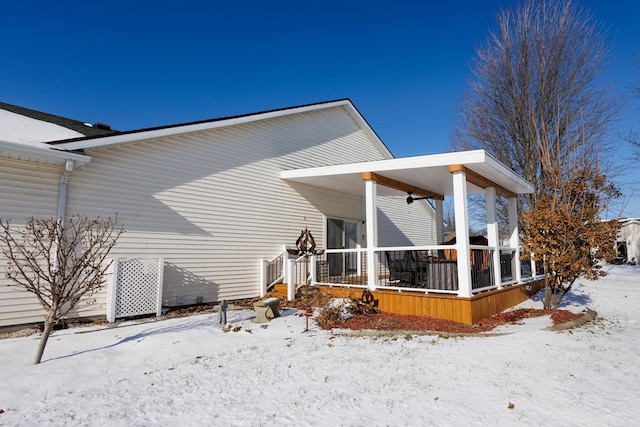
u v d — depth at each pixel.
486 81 20.02
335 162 13.91
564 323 7.18
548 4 18.03
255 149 10.91
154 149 8.61
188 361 5.07
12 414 3.51
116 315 7.34
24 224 6.69
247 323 7.27
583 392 3.95
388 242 16.30
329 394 3.93
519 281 10.52
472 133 21.33
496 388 4.07
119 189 7.97
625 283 14.47
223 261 9.77
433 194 12.20
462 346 5.68
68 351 5.44
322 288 9.64
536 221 8.59
